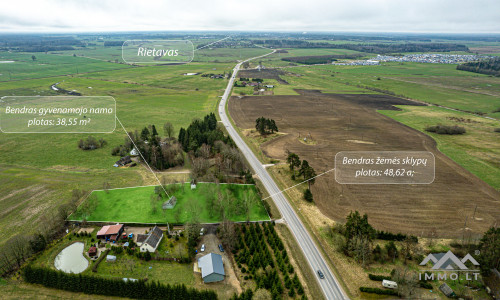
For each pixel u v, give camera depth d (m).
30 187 100.25
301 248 74.69
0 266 65.88
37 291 60.47
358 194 99.12
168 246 73.31
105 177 107.88
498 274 65.12
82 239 75.12
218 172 106.56
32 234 76.25
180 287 58.62
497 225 83.12
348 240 73.38
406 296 60.06
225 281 63.84
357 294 61.66
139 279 60.88
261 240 74.56
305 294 60.34
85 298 59.50
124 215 84.31
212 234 78.50
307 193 94.62
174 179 105.38
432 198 96.62
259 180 107.75
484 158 126.44
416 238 75.19
